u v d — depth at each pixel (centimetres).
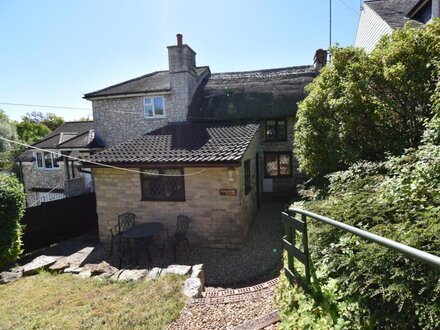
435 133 399
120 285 518
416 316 189
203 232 842
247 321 344
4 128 2784
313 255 318
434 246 221
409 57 514
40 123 4469
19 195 744
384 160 550
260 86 1372
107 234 933
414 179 338
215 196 822
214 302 426
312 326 254
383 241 174
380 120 580
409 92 538
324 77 680
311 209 407
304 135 675
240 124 1176
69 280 568
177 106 1348
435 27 527
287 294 334
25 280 592
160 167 838
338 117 627
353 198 370
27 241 913
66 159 1583
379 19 1139
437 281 188
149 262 755
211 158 783
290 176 1349
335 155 625
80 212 1093
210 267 710
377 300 221
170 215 867
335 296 255
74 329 381
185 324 372
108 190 915
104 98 1431
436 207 280
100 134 1476
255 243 845
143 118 1404
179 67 1327
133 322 387
